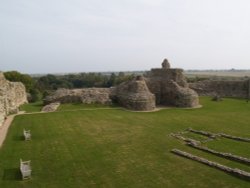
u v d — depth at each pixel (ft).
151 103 142.72
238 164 62.54
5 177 56.44
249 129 97.71
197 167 61.16
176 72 165.78
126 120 113.70
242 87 201.67
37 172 59.06
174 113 131.03
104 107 148.36
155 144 79.10
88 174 57.93
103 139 84.48
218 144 79.10
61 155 69.82
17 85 157.07
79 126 102.42
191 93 152.35
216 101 173.68
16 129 97.76
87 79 451.53
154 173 58.08
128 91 152.46
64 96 153.07
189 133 92.22
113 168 61.11
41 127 100.68
